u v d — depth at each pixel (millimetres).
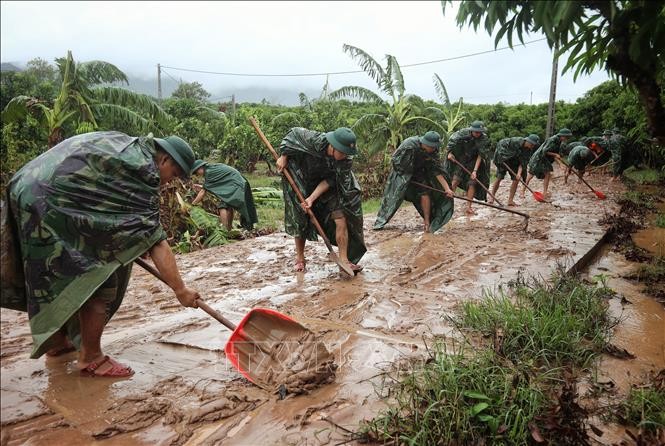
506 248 7012
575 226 8695
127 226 2918
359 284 5430
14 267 2912
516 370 3217
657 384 3238
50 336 2791
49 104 10797
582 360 3656
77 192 2818
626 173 17859
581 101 22453
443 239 7605
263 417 2863
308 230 5973
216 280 5621
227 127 19344
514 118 27297
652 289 5422
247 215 8672
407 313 4520
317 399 3061
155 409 2910
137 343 3855
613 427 2879
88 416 2865
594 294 4895
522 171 11930
